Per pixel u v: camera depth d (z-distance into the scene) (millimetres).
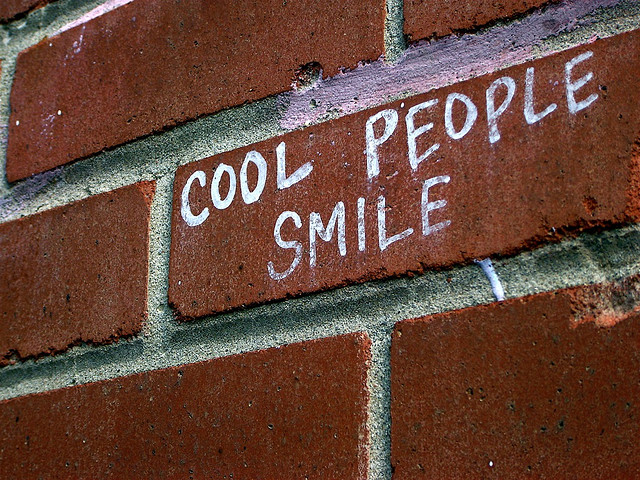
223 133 792
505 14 675
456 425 605
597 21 632
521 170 628
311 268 703
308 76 760
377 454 634
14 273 897
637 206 580
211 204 775
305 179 729
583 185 601
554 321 587
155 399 756
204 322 749
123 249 817
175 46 850
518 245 615
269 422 689
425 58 705
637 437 539
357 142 713
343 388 663
